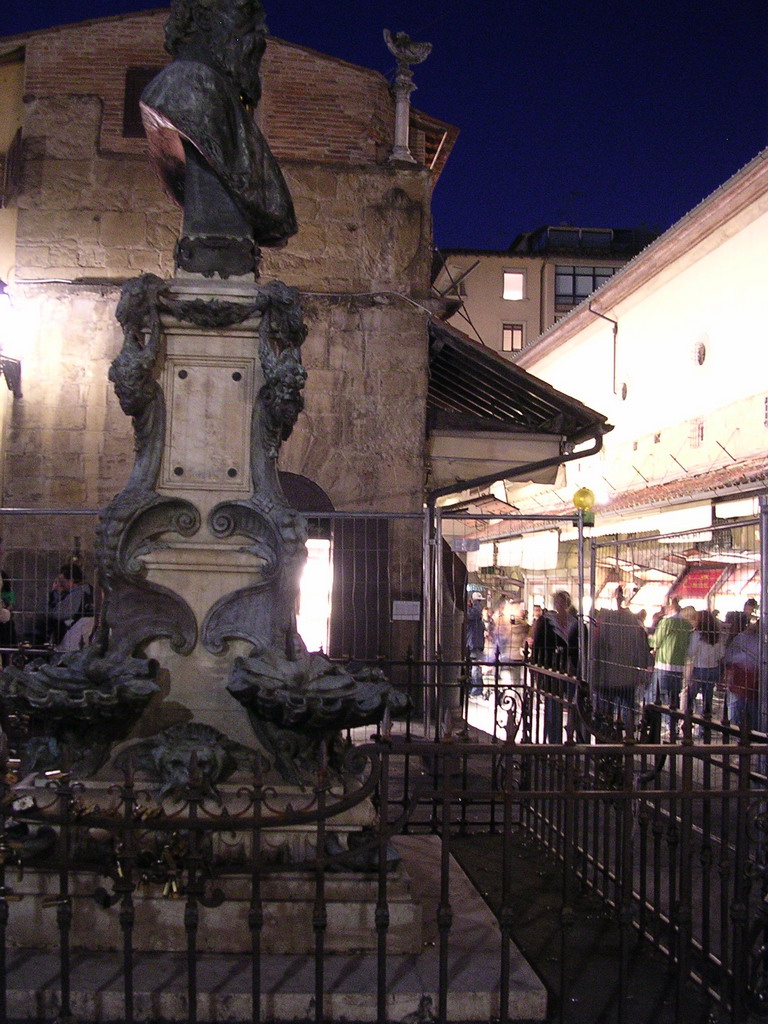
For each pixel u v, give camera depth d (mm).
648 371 25156
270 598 4668
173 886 3941
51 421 13617
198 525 4746
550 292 46188
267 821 3498
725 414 21172
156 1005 3662
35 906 4039
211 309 4785
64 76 14383
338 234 14430
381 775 3623
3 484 13469
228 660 4660
